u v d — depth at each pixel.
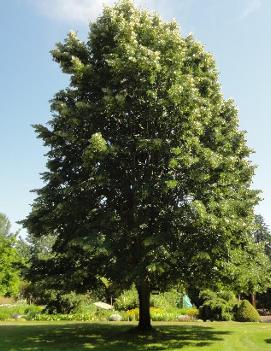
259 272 18.33
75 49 21.19
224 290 19.42
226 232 16.61
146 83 18.34
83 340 19.06
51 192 19.22
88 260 19.62
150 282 19.23
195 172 17.36
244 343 17.89
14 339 19.56
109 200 19.73
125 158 19.17
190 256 16.81
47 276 19.53
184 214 17.03
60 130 19.84
